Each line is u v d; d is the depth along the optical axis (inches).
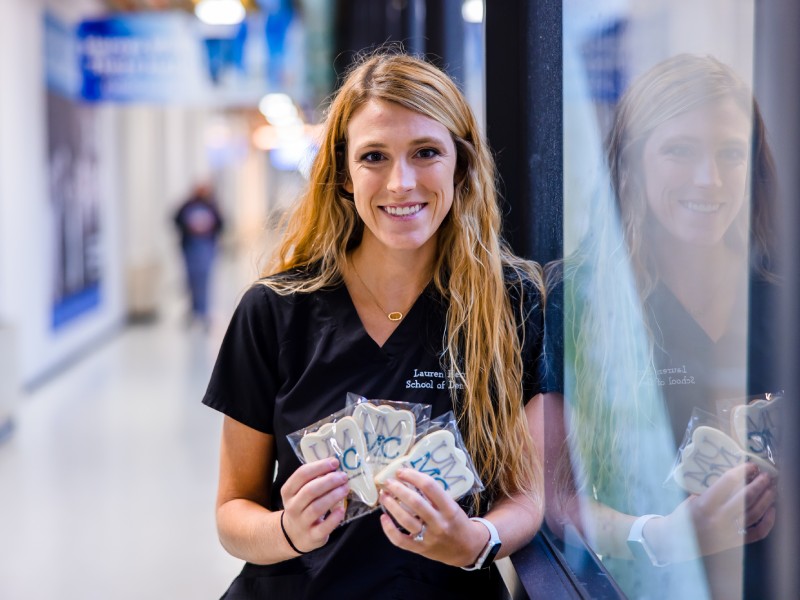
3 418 223.9
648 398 45.9
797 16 25.3
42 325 298.7
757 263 27.8
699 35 38.2
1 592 129.3
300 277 58.6
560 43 58.1
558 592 54.1
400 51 69.2
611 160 49.6
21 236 276.8
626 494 49.5
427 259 57.1
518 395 56.1
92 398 271.7
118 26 278.8
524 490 56.4
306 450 51.3
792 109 25.5
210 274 426.9
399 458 50.2
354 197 56.0
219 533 56.9
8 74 267.1
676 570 42.4
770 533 28.2
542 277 64.2
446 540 47.9
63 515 163.6
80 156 355.3
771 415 27.5
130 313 458.3
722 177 36.8
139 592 129.9
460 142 54.9
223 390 57.7
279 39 280.8
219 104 282.7
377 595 53.6
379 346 55.8
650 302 45.1
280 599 54.7
